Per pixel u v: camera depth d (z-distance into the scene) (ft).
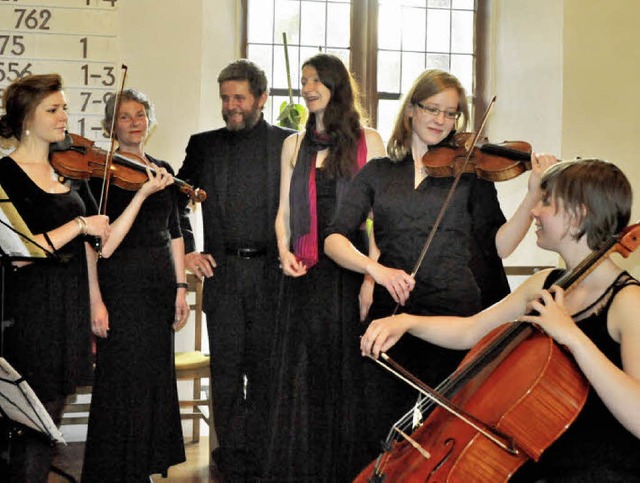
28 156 10.66
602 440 7.18
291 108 15.57
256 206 12.42
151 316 11.68
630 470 7.09
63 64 15.55
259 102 12.66
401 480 7.24
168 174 11.77
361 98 18.95
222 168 12.61
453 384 7.63
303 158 11.48
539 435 7.07
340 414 10.96
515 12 18.66
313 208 11.28
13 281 10.09
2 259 8.57
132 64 15.89
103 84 15.71
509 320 8.09
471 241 9.96
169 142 16.14
